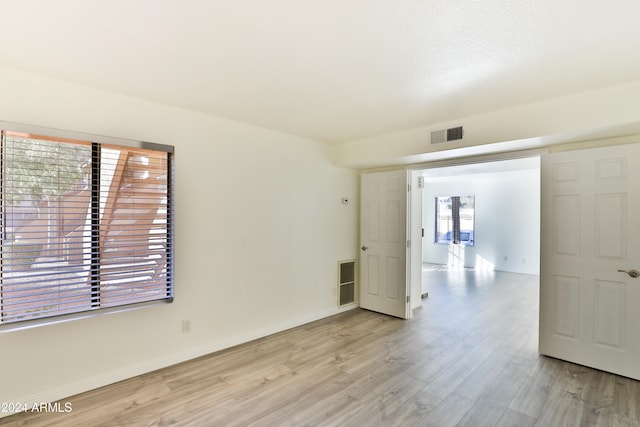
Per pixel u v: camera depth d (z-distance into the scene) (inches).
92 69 81.4
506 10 56.4
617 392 92.7
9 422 78.1
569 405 86.6
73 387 89.9
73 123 89.8
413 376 102.3
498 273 286.4
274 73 83.1
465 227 324.8
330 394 92.0
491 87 91.4
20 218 80.7
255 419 80.7
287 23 60.8
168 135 107.4
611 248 103.5
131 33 64.6
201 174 115.6
